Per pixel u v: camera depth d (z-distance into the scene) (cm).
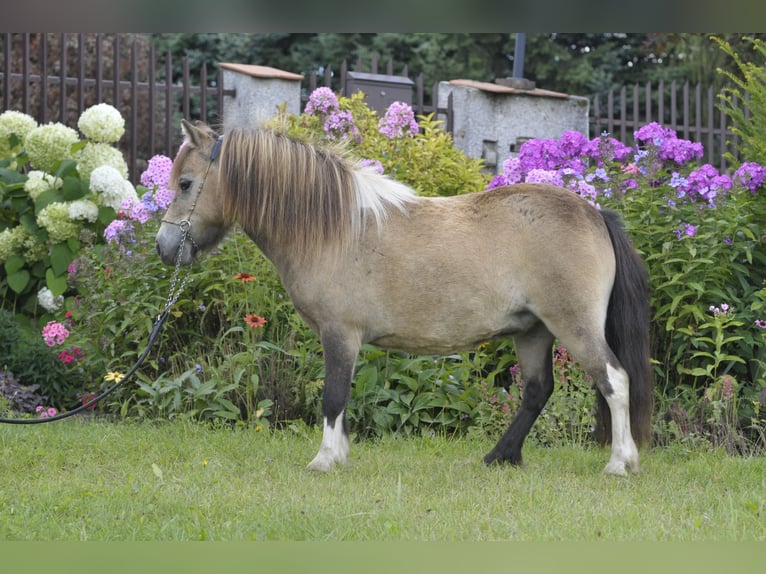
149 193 1077
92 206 1176
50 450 827
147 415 996
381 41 2772
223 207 785
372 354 977
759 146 1114
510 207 758
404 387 983
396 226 766
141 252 1057
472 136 1581
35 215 1202
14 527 598
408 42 2784
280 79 1501
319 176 771
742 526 622
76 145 1249
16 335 1052
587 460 837
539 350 800
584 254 738
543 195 758
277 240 779
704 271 967
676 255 977
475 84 1587
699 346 963
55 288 1167
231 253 1053
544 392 803
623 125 1755
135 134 1470
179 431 923
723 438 903
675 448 879
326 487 718
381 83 1546
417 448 894
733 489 739
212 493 695
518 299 752
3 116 1291
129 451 840
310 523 613
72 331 1087
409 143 1137
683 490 724
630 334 759
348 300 763
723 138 1844
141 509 647
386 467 796
